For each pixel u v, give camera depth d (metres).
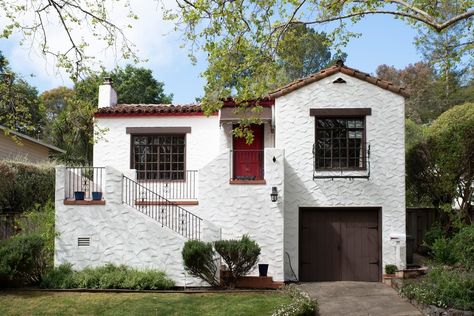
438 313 11.48
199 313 11.71
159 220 16.09
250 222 15.62
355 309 12.52
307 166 16.45
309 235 16.58
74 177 15.88
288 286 14.60
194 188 18.16
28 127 14.55
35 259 14.14
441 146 18.44
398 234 16.05
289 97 16.62
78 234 14.95
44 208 17.39
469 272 13.59
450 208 18.22
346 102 16.50
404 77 52.56
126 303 12.45
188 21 11.56
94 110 15.42
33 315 11.40
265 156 15.78
